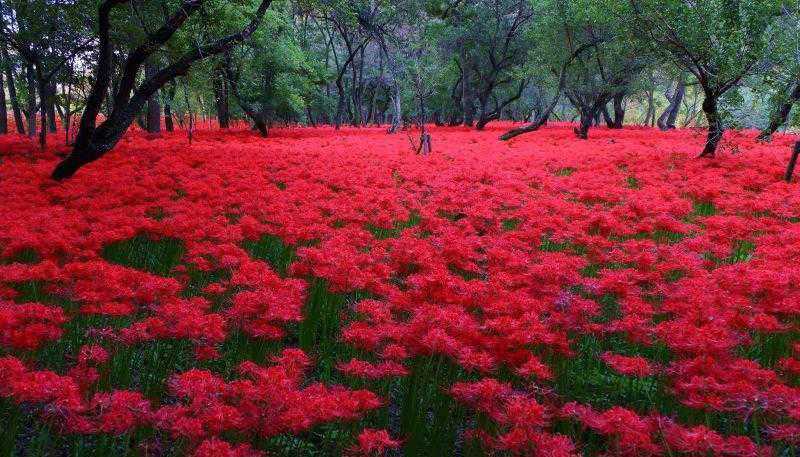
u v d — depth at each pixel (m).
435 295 5.40
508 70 41.62
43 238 6.25
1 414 4.19
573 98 33.12
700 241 7.53
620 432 3.37
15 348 4.20
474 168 15.76
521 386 4.80
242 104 30.38
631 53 24.52
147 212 10.32
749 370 3.98
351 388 4.47
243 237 7.73
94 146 12.41
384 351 4.40
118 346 4.76
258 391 3.50
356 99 49.84
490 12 38.59
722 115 16.56
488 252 6.91
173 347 5.17
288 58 31.86
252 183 12.20
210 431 3.38
